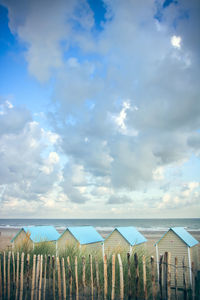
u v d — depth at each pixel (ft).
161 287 21.93
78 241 40.16
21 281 24.84
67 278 28.02
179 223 374.02
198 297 25.91
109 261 28.22
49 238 44.93
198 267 41.04
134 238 43.06
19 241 43.32
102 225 352.08
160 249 39.37
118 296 24.79
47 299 25.31
